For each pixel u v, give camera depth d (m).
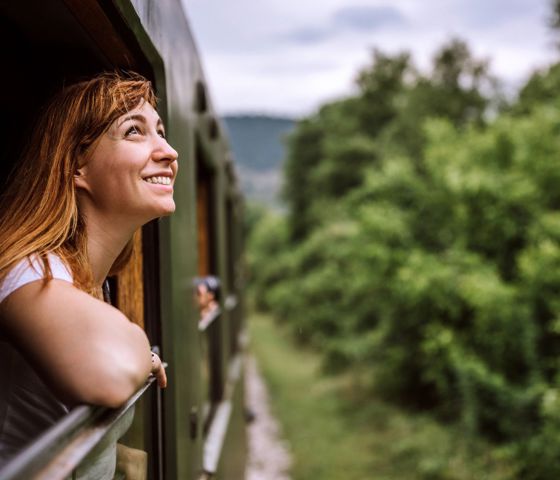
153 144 1.30
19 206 1.19
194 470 2.46
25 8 1.40
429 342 8.51
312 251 22.19
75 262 1.16
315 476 7.88
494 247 8.65
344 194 29.20
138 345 1.02
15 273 1.06
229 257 6.66
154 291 1.81
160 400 1.84
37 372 1.03
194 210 2.67
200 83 3.10
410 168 10.52
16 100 1.66
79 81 1.35
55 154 1.21
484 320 7.70
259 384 14.48
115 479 1.33
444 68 25.47
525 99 17.67
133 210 1.26
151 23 1.68
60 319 1.00
